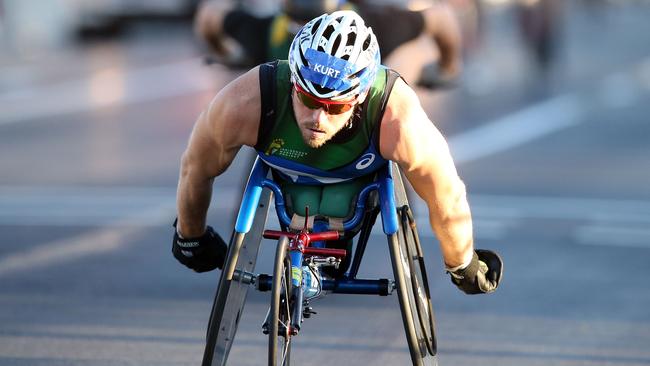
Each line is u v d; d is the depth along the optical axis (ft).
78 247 88.07
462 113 182.70
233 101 42.47
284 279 43.37
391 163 46.01
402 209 46.34
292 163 44.27
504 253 89.10
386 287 45.96
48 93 191.01
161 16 286.05
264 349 62.28
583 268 84.33
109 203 105.91
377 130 42.52
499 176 124.88
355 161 43.70
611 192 116.26
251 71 42.98
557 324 68.85
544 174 126.82
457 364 60.13
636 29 406.00
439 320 69.77
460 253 46.75
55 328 65.62
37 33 246.27
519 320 69.82
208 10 74.79
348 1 72.08
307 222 45.39
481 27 246.88
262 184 45.50
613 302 74.49
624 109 193.06
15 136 148.77
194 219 46.85
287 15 69.82
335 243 47.37
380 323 68.69
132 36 280.92
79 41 265.34
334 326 67.77
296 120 42.37
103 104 180.04
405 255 45.60
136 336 64.23
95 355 60.23
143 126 158.40
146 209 103.55
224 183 119.34
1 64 225.35
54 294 73.82
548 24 245.86
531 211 105.81
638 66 266.36
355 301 74.33
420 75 77.10
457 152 143.02
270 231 45.11
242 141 43.42
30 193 110.32
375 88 42.29
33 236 91.81
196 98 189.16
